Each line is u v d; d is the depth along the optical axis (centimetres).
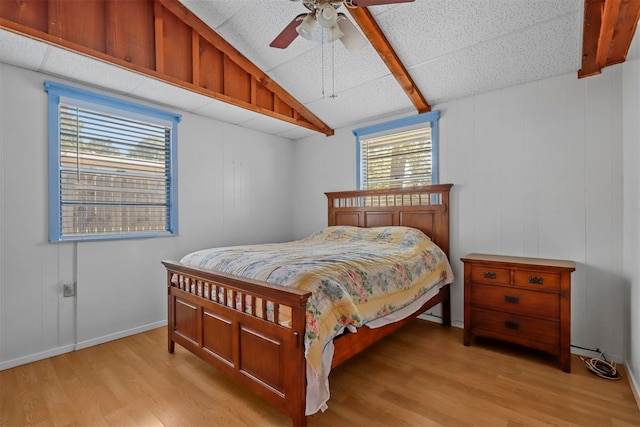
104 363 241
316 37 260
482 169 307
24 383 212
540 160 275
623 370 226
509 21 223
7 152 238
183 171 345
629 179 218
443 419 174
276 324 169
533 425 168
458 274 321
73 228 272
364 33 242
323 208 439
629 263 223
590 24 209
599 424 169
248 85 329
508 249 292
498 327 255
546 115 273
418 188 339
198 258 254
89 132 282
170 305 258
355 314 181
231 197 391
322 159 439
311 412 158
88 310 276
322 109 376
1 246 235
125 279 299
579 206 257
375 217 379
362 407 185
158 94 297
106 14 235
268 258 225
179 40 275
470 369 229
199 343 226
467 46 253
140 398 195
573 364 237
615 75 242
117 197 300
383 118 383
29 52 223
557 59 250
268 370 174
